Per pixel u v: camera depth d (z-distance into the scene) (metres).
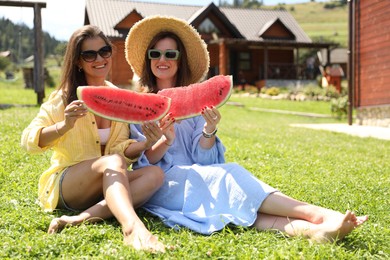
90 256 3.00
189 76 4.67
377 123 16.02
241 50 38.66
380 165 7.67
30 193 4.59
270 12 41.94
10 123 9.60
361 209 4.52
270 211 3.64
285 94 30.36
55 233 3.42
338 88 34.25
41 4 14.57
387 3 14.81
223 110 22.23
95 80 4.21
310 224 3.45
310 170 6.54
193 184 3.88
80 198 3.95
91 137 4.07
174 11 38.78
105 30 35.19
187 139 4.37
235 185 3.73
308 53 63.66
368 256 3.20
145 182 3.83
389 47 14.86
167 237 3.41
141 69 4.75
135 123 3.90
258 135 11.47
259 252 3.14
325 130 14.58
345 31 114.75
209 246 3.19
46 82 36.06
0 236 3.33
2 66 52.38
